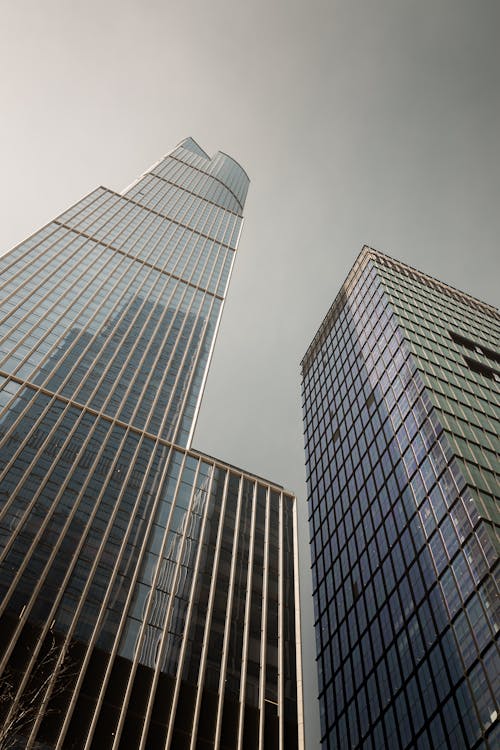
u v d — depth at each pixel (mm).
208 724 41969
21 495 50312
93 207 125125
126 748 37500
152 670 43188
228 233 145125
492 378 91000
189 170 186125
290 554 63250
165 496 60375
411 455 74875
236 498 66438
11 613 40875
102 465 59156
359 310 118062
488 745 43969
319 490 101750
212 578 54281
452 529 60906
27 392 63469
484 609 51250
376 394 93125
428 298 115438
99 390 70312
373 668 65188
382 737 58375
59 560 46688
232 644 49250
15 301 78875
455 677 50906
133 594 47875
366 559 76500
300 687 48844
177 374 81750
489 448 69750
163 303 98000
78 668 40156
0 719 34250
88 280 93250
